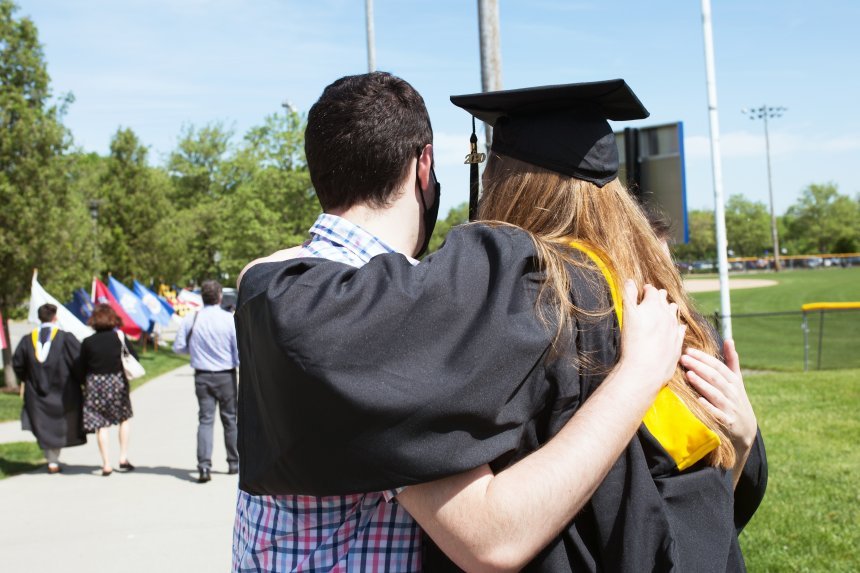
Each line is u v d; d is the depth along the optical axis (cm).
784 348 1798
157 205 3341
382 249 139
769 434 779
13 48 1739
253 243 3350
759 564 425
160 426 1179
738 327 2347
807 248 12862
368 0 1266
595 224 143
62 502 702
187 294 3128
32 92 1777
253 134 3566
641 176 636
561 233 141
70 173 1927
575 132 147
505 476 113
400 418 109
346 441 111
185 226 4891
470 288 117
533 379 119
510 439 115
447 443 110
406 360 112
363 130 139
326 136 142
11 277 1758
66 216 1844
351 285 117
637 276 141
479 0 489
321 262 125
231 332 795
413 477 109
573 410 123
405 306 113
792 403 982
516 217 148
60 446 843
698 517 123
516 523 109
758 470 149
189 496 714
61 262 1836
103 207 3247
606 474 116
